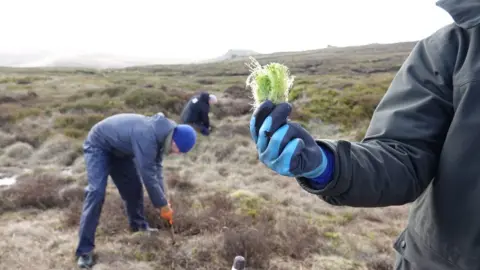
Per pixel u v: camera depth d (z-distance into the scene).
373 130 1.32
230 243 4.93
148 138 4.36
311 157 1.00
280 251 5.14
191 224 5.69
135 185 5.31
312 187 1.10
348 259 5.14
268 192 8.29
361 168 1.08
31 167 10.46
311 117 16.95
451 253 1.24
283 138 0.96
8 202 6.54
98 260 4.71
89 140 4.64
